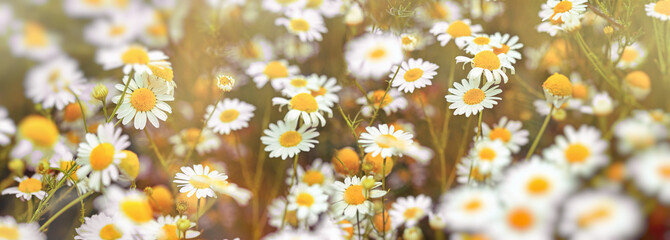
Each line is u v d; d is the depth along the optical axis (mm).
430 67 596
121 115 559
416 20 636
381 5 637
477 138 583
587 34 614
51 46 636
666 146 561
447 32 609
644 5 601
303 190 583
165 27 670
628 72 599
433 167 618
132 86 563
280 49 671
